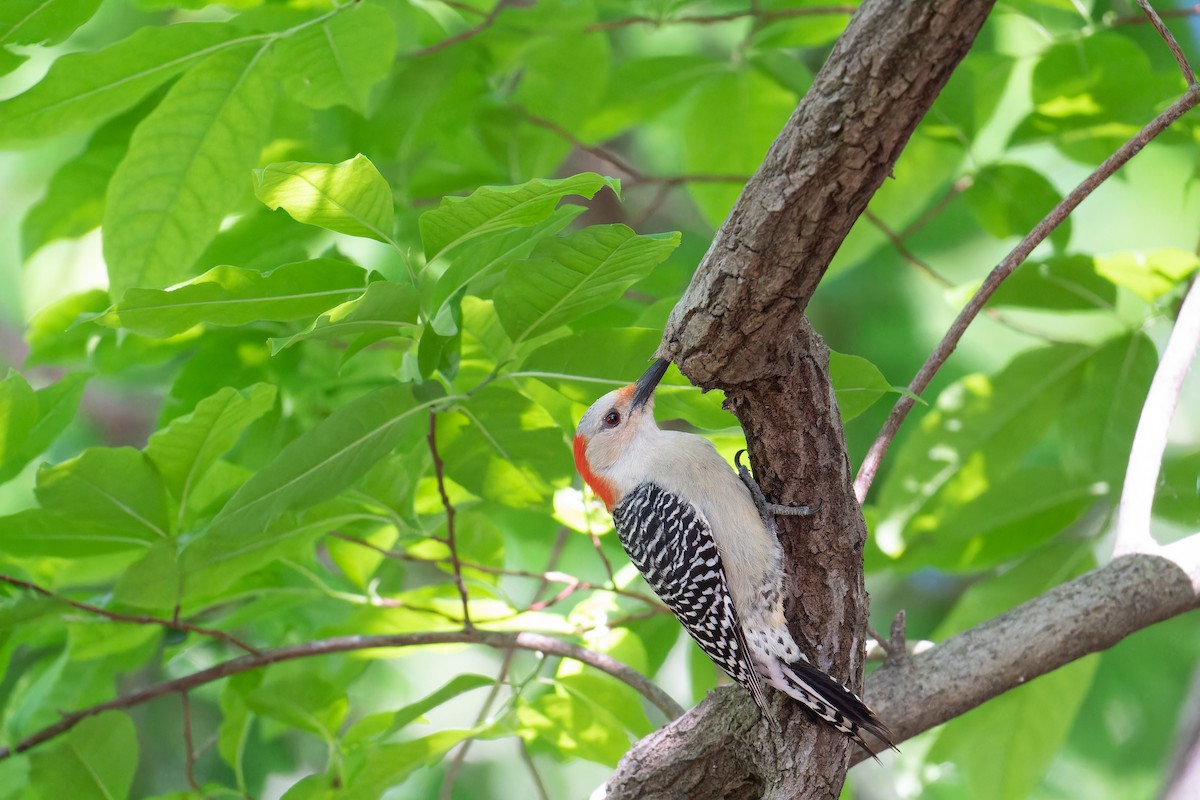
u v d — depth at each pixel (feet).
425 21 36.14
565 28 33.63
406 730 46.80
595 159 52.80
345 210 20.65
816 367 20.17
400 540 29.63
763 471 21.62
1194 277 30.19
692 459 26.48
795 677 22.44
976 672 25.84
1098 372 31.65
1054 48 32.83
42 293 36.99
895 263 50.29
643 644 34.17
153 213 27.14
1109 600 26.22
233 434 25.86
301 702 30.09
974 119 33.35
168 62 26.30
